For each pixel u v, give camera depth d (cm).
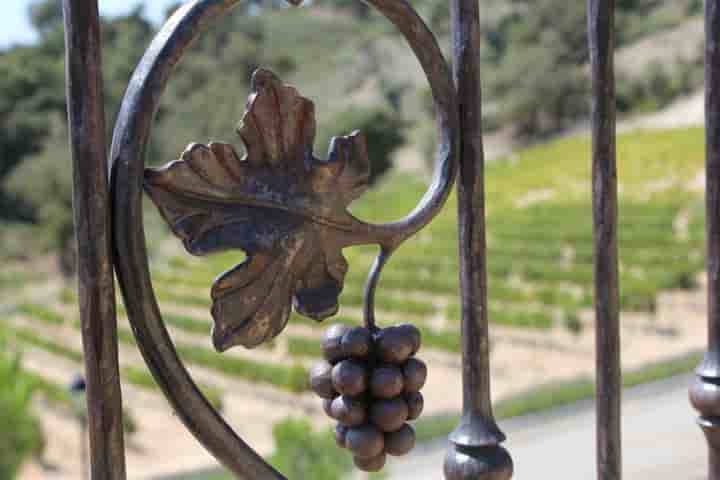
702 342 2177
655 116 6394
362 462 120
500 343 2261
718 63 176
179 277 3534
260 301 110
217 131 4597
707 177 180
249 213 107
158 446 1773
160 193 101
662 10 7600
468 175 130
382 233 118
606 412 155
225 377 2194
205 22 100
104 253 95
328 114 6144
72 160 94
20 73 5134
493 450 132
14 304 3759
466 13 128
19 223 5028
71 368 2475
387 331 116
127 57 4419
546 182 5238
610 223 152
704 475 1084
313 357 2300
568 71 6600
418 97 7569
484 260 131
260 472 110
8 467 1034
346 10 9769
